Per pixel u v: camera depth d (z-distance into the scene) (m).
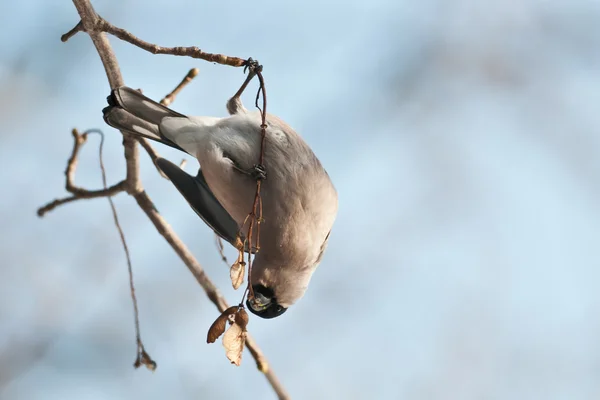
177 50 6.87
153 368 8.25
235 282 6.77
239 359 6.55
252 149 8.38
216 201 9.44
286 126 8.59
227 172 8.32
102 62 7.76
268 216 8.52
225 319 6.63
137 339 8.24
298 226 8.59
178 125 8.37
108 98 8.09
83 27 7.13
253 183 8.38
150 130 8.26
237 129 8.43
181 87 8.91
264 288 9.02
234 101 8.65
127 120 8.14
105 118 8.08
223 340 6.55
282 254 8.79
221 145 8.36
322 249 9.33
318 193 8.55
